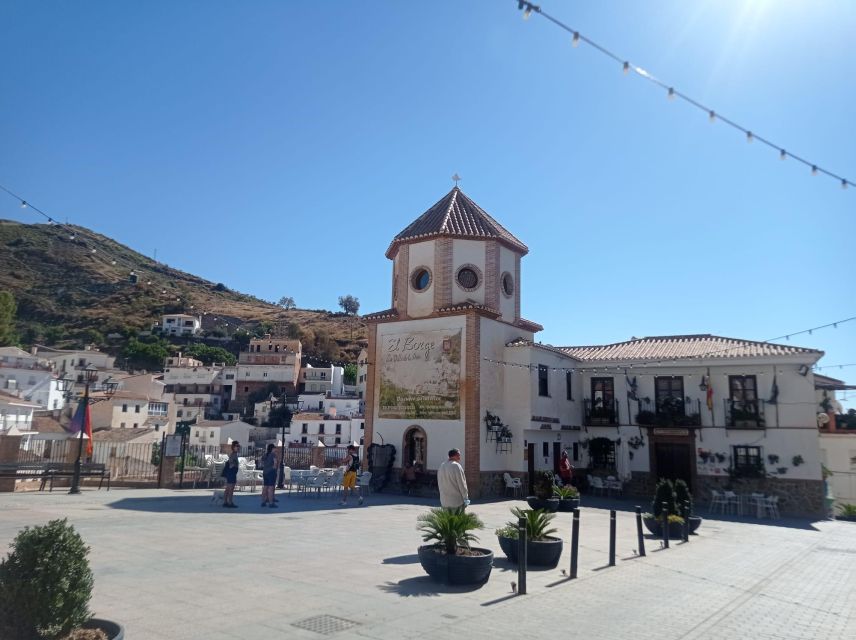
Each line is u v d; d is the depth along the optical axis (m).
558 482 22.34
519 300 26.19
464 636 6.51
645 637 6.89
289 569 9.27
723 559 12.74
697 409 26.69
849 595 10.12
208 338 100.69
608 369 28.47
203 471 24.23
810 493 24.11
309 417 65.19
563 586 9.15
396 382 24.59
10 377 55.91
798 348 25.69
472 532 14.23
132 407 61.06
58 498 17.25
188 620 6.55
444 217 25.50
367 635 6.36
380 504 19.23
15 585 4.86
